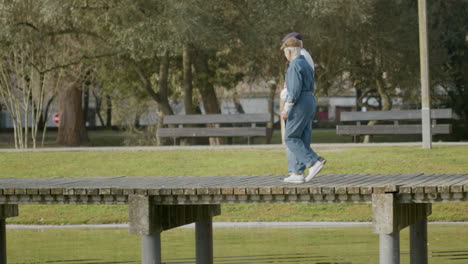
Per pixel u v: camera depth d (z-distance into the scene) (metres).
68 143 30.83
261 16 22.16
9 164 18.06
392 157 16.23
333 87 28.09
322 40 22.84
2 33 21.70
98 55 24.64
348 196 7.63
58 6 21.03
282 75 23.80
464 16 28.00
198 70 26.81
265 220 13.16
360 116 20.98
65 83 25.86
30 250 10.76
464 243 10.60
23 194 8.32
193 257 9.93
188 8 20.89
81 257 10.05
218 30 22.22
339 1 21.77
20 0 21.70
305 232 11.89
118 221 13.59
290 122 8.34
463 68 28.86
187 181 9.15
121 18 21.84
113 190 8.04
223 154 18.08
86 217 13.80
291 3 21.78
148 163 17.36
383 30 25.52
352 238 11.13
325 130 44.25
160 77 25.78
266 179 9.21
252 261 9.44
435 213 12.98
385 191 7.42
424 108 17.47
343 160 16.20
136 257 9.95
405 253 10.15
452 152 16.58
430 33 27.17
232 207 13.89
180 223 8.78
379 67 26.88
